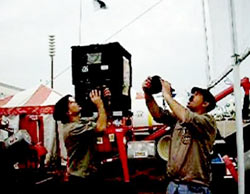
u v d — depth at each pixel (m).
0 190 6.28
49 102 9.30
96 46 5.15
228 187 5.17
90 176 3.22
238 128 3.13
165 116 3.19
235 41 3.27
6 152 6.87
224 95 5.93
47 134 8.69
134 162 6.07
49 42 19.31
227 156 5.02
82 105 4.97
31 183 6.70
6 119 8.69
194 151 2.68
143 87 3.15
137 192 5.71
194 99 2.92
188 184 2.64
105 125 3.32
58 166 8.23
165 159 6.15
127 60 5.55
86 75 5.11
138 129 7.69
